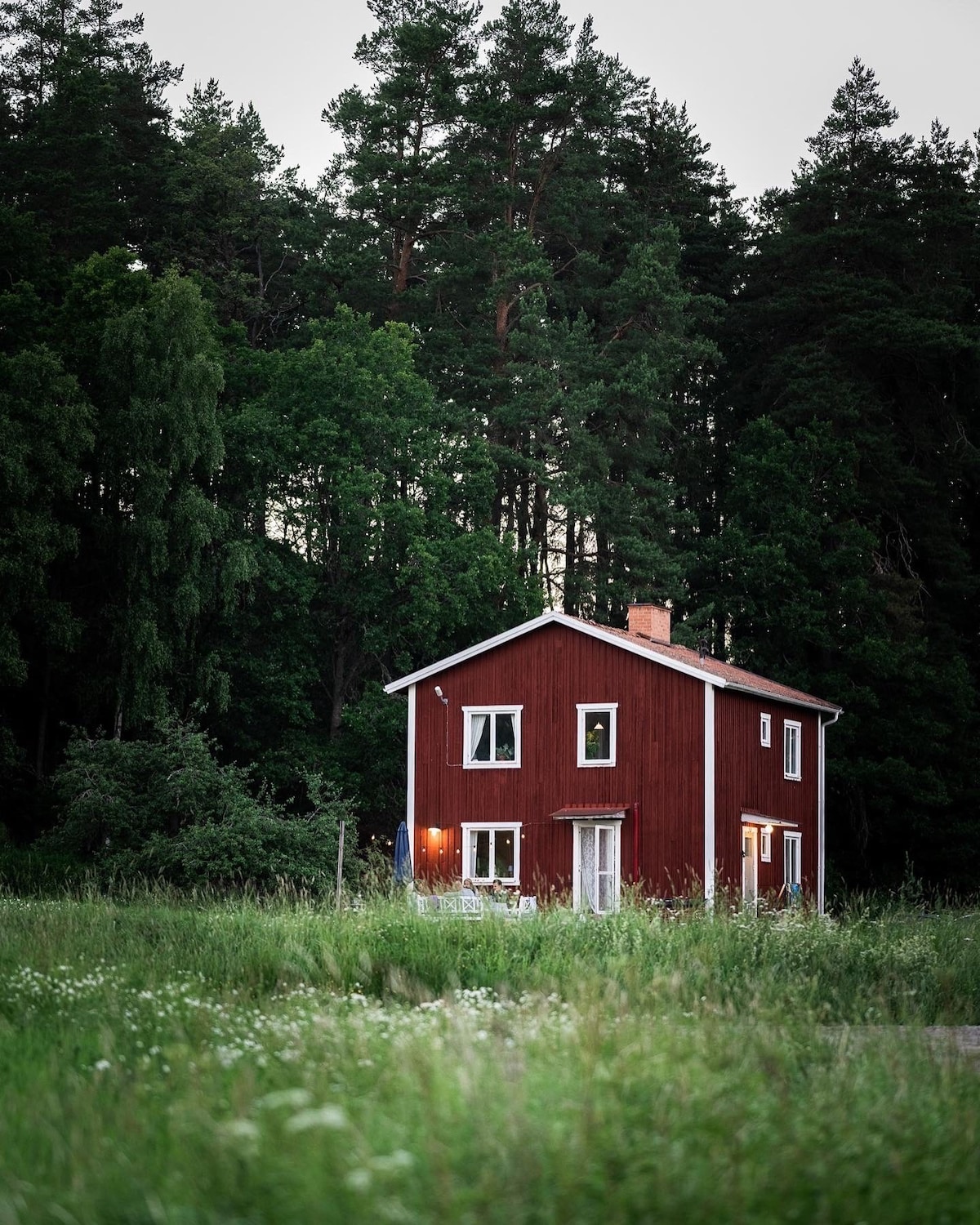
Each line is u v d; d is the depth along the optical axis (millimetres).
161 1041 13180
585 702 42500
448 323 68438
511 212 72062
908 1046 12727
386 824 54656
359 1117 8742
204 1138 8336
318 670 56969
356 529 54438
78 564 51281
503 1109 8555
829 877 58344
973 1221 7855
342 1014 14641
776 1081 10320
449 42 70375
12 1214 7465
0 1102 10031
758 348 74125
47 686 51250
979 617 67125
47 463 46969
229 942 21781
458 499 59562
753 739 43594
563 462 63406
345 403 56062
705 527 73312
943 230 70438
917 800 57438
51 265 57781
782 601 61406
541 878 42250
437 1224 6930
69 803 45344
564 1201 7191
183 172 72000
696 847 40562
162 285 54656
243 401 58031
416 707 44688
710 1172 7738
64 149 68375
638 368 65062
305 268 68312
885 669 58406
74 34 76875
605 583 62875
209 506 49781
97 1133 8922
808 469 63656
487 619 56656
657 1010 14609
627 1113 8820
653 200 76688
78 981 16672
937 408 69188
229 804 43812
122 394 50531
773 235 73750
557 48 73188
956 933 24969
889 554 67062
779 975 20672
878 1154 8547
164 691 48219
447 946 21109
